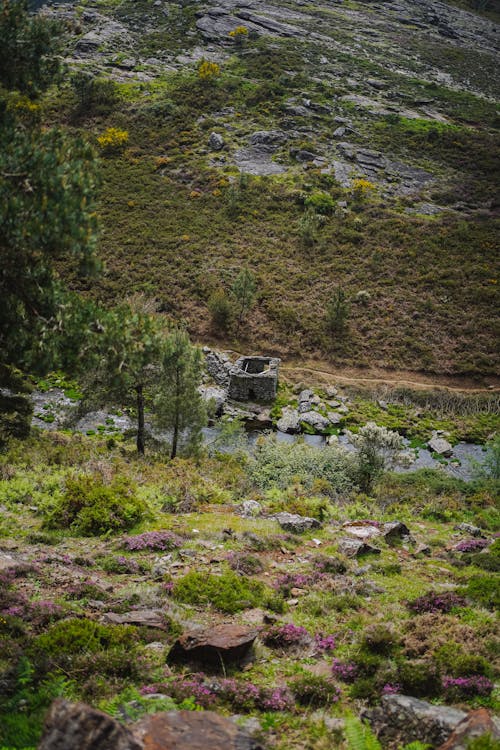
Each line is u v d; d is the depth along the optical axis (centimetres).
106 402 2977
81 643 831
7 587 1056
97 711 462
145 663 809
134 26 11712
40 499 1794
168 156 7856
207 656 845
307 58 10856
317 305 5597
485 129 9175
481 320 5375
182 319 5262
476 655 877
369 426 2692
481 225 6731
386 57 11606
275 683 816
